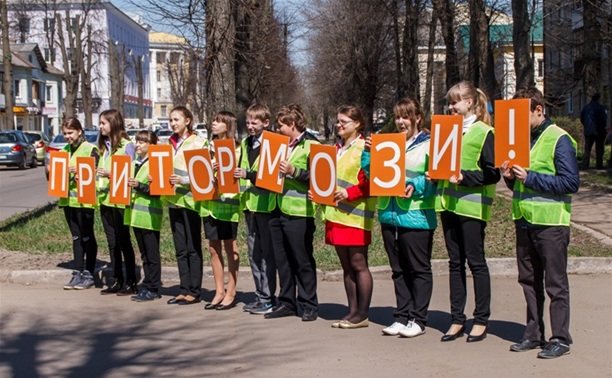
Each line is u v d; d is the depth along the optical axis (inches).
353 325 311.0
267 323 323.0
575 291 367.6
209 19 586.6
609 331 297.9
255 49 720.3
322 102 2790.4
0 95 2664.9
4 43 1775.3
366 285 309.4
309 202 320.2
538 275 274.2
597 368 254.5
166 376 256.7
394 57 1902.1
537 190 261.9
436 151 276.4
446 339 288.7
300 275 324.5
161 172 348.8
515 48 868.6
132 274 379.6
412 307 302.0
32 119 3085.6
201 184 337.4
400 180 281.4
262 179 316.5
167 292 390.0
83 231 389.7
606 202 644.7
